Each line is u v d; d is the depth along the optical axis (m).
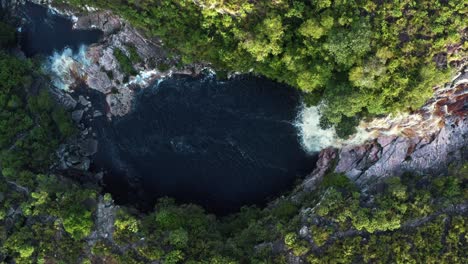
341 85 60.22
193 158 73.75
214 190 73.19
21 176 67.81
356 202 61.59
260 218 68.69
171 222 65.69
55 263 64.75
